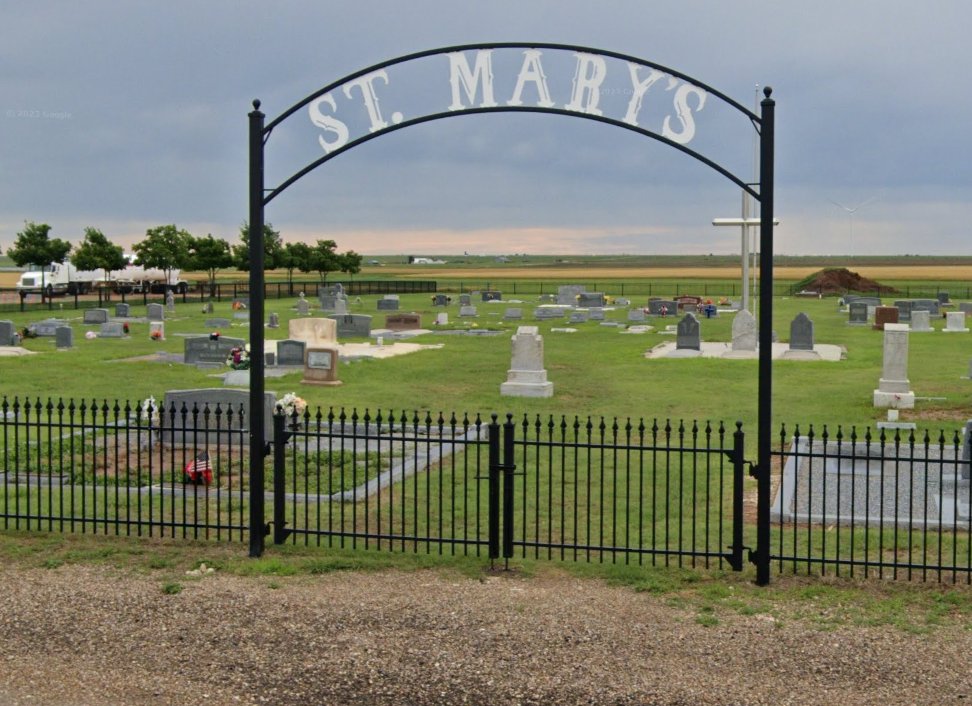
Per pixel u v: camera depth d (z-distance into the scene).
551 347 40.75
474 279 155.12
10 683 7.75
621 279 152.38
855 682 7.73
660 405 24.38
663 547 11.55
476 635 8.56
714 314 62.50
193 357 32.66
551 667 7.99
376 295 95.31
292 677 7.86
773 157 10.07
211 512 13.23
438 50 10.44
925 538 10.20
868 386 27.70
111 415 21.36
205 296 85.94
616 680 7.77
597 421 21.89
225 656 8.21
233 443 17.78
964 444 15.43
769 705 7.38
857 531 12.47
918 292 95.25
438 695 7.58
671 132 10.31
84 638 8.55
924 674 7.85
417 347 40.00
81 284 90.50
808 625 8.86
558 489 14.63
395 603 9.34
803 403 24.53
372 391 26.83
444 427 20.55
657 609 9.27
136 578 10.12
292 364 31.12
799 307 72.81
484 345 41.22
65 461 16.42
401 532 12.15
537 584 10.02
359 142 10.75
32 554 11.00
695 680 7.77
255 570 10.38
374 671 7.95
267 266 105.00
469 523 12.73
